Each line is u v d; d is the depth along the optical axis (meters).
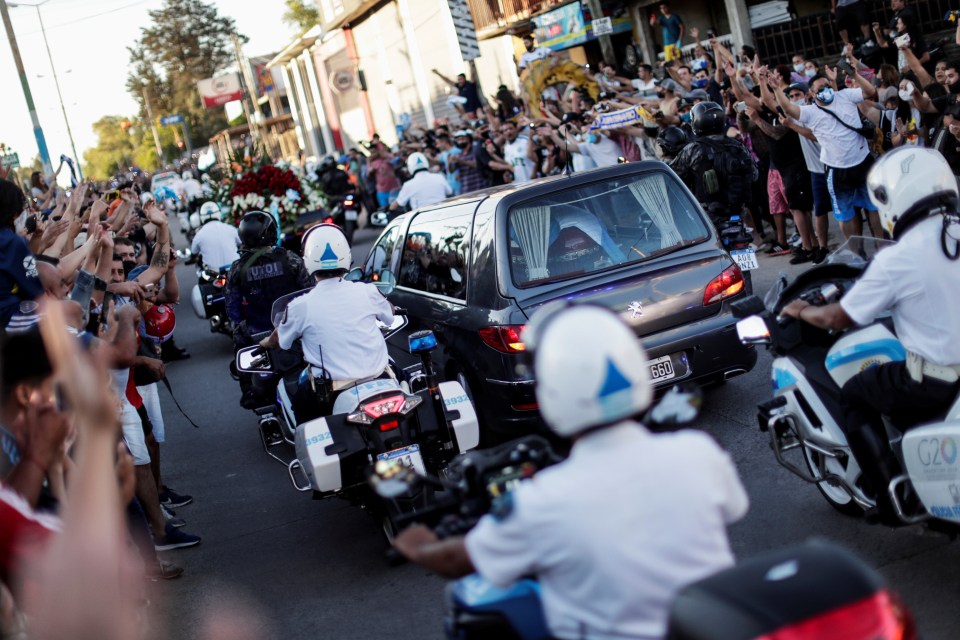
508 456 4.37
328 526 9.34
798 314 6.23
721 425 9.83
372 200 34.31
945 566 6.52
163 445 13.27
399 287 11.60
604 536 3.50
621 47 34.16
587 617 3.57
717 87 19.78
